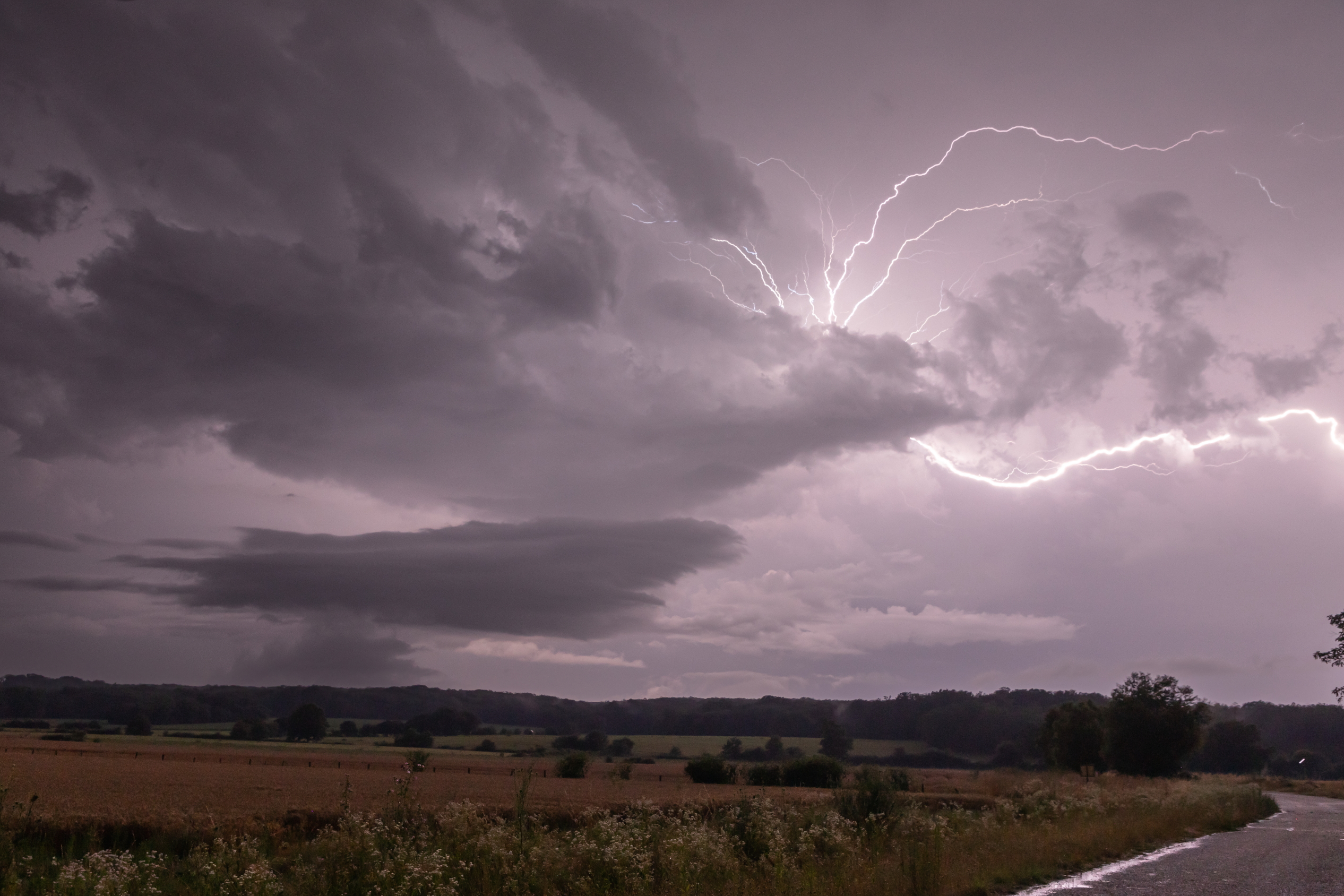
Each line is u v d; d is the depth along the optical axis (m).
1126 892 11.86
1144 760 83.75
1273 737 170.62
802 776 60.00
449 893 8.55
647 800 17.09
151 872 9.03
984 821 19.64
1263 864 15.59
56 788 34.62
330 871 8.95
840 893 10.90
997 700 172.38
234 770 57.50
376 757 99.50
